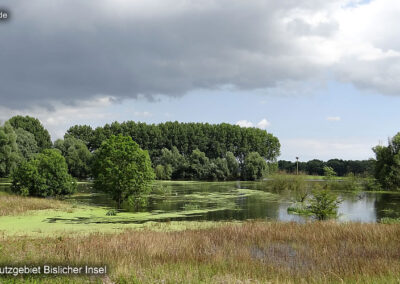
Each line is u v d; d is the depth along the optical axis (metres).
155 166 93.25
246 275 9.66
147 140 102.38
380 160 59.94
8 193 41.19
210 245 13.96
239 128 109.50
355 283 9.02
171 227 21.23
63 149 85.69
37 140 91.62
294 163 136.38
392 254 12.69
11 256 10.85
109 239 14.44
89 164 80.88
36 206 30.09
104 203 37.12
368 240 15.05
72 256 11.05
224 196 45.06
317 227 18.73
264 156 109.25
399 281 8.90
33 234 17.61
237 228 18.23
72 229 20.02
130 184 33.31
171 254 12.16
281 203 37.44
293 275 9.95
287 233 16.78
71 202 36.59
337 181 60.00
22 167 40.44
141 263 10.59
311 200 27.94
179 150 104.50
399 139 58.75
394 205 37.19
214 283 8.75
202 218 26.92
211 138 107.88
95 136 102.00
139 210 31.73
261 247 14.25
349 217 28.64
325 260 11.80
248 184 72.00
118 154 33.91
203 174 87.69
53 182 41.41
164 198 42.59
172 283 8.55
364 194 50.56
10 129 63.84
